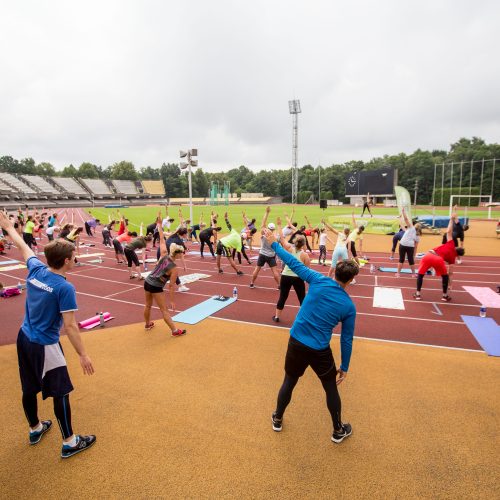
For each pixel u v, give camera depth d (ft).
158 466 9.52
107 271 37.88
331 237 65.67
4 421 11.69
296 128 229.25
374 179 157.17
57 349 9.59
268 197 317.63
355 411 12.09
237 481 8.96
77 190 297.12
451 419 11.62
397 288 29.60
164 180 388.37
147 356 16.70
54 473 9.29
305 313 9.86
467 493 8.57
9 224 10.49
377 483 8.88
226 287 30.35
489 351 17.06
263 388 13.70
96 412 12.12
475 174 239.71
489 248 50.75
